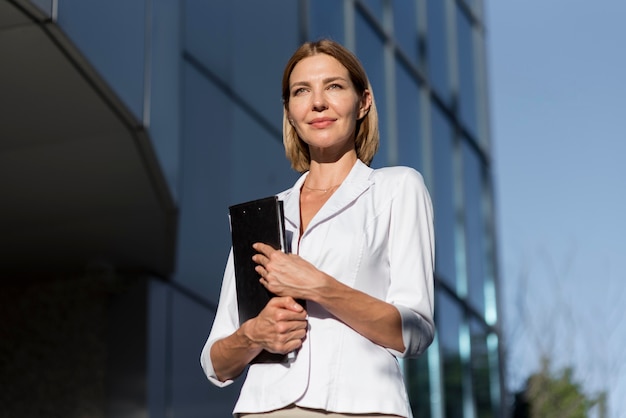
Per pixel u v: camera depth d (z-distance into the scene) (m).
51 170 6.35
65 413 7.48
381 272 2.56
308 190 2.73
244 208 2.56
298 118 2.69
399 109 12.18
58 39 5.11
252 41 8.75
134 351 7.45
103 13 5.58
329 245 2.54
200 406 7.68
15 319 7.73
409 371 11.27
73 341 7.58
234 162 8.12
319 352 2.45
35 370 7.62
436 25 14.01
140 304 7.54
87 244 7.27
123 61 5.85
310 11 10.05
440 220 12.87
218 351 2.57
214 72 7.93
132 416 7.33
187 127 7.35
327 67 2.69
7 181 6.45
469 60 15.16
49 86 5.52
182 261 7.49
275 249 2.50
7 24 4.97
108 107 5.80
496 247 14.69
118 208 6.85
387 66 12.02
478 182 14.61
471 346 13.10
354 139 2.79
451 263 13.04
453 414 12.14
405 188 2.62
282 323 2.42
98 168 6.38
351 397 2.41
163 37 6.72
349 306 2.41
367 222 2.57
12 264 7.58
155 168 6.46
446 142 13.57
